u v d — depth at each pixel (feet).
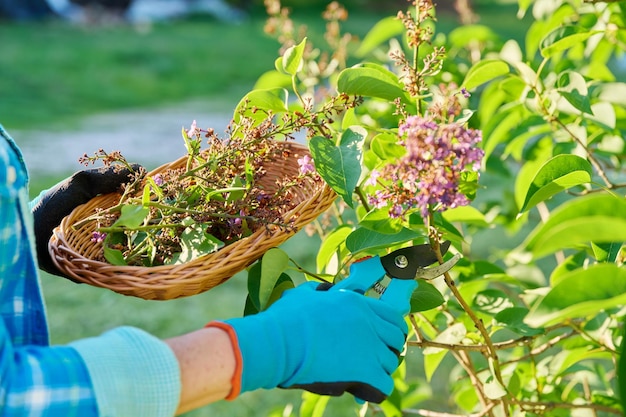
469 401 6.01
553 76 5.65
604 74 5.99
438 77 6.33
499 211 6.83
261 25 52.42
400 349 3.30
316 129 4.30
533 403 4.77
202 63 38.81
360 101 4.02
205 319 11.41
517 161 7.16
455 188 3.19
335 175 3.66
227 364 2.88
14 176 2.76
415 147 3.18
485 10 60.54
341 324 3.13
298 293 3.30
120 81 33.73
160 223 3.84
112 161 4.19
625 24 5.75
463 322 4.89
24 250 2.85
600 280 2.62
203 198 3.93
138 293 3.44
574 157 3.60
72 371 2.61
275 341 3.01
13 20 47.60
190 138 4.04
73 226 3.92
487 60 4.71
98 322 11.31
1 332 2.56
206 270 3.42
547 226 2.74
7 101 28.53
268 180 4.37
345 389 3.11
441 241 4.43
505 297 4.77
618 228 2.38
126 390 2.64
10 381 2.53
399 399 5.55
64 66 35.53
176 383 2.73
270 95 4.14
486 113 6.16
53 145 22.15
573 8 6.02
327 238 4.13
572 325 4.58
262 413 8.88
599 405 4.90
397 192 3.46
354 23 52.34
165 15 53.98
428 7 4.06
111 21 51.42
